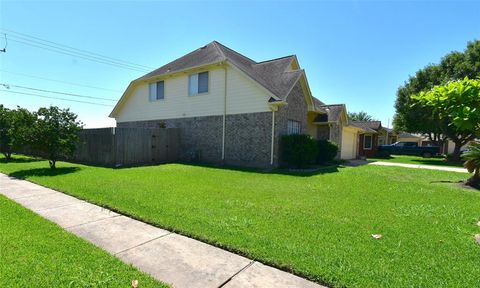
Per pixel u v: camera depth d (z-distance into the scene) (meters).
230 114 13.62
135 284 2.56
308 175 10.29
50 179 8.41
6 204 5.45
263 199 6.04
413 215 4.98
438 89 5.58
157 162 14.51
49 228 4.06
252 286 2.60
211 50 16.16
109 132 12.83
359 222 4.48
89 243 3.54
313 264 2.95
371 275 2.73
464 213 5.18
